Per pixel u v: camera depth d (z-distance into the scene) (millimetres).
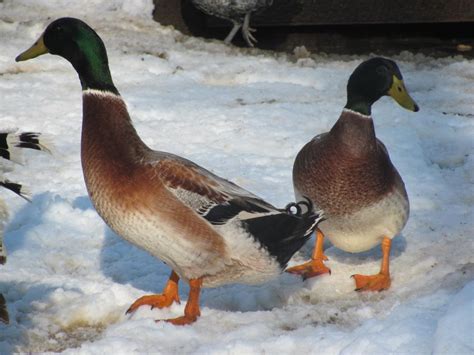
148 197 7180
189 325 7695
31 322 7863
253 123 13031
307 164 8438
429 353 6457
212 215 7281
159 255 7508
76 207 10312
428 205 10531
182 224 7238
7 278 8586
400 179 8508
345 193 8227
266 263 7539
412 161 11898
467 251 9195
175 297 8203
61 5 17922
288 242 7582
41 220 9953
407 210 8562
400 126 13148
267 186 11000
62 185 10906
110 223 7438
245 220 7363
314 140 8594
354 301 8414
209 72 15508
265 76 15523
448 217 10172
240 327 7633
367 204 8242
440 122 13445
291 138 12594
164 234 7258
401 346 6621
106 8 18047
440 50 18625
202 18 18438
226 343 7250
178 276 8195
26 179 10969
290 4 18391
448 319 6438
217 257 7387
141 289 8602
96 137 7328
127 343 7305
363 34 19328
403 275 8875
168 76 15148
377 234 8570
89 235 9766
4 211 10070
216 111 13453
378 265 9203
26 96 13586
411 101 8359
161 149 12031
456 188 11125
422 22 18531
